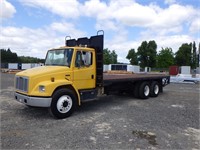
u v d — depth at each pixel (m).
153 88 11.27
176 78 22.77
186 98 11.14
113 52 75.38
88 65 7.61
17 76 6.90
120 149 4.34
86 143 4.61
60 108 6.53
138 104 9.23
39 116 6.83
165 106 8.84
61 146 4.43
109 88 9.31
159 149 4.39
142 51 78.69
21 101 6.58
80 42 8.72
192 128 5.85
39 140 4.74
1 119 6.41
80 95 7.34
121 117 6.84
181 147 4.52
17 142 4.61
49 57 7.82
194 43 76.62
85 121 6.32
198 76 25.23
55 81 6.56
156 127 5.85
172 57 67.00
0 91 12.55
